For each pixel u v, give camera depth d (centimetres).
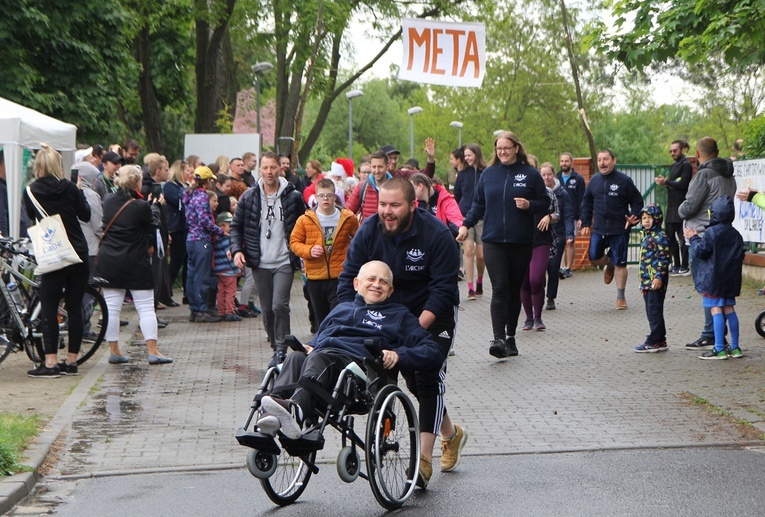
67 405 868
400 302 640
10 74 2245
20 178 1443
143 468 681
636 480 633
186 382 990
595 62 5144
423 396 626
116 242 1076
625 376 987
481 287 1681
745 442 729
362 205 1187
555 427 783
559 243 1628
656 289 1112
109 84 2520
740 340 1180
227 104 3297
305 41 2853
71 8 2353
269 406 542
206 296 1434
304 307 1606
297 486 610
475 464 684
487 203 1087
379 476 569
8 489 605
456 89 5869
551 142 5744
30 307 1038
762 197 1060
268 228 1117
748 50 1075
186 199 1430
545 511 572
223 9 2702
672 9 1110
